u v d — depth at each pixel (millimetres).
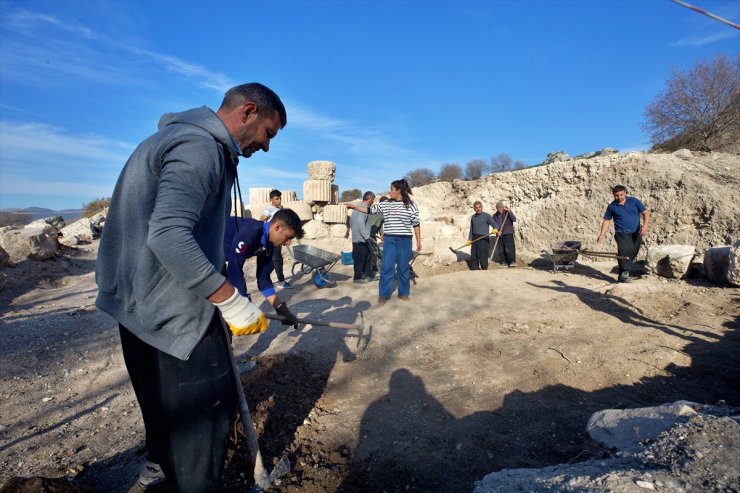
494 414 3240
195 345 1818
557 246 8992
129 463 2779
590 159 10414
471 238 9648
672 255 7246
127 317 1834
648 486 1688
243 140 2031
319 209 13070
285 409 3260
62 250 12586
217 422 1935
